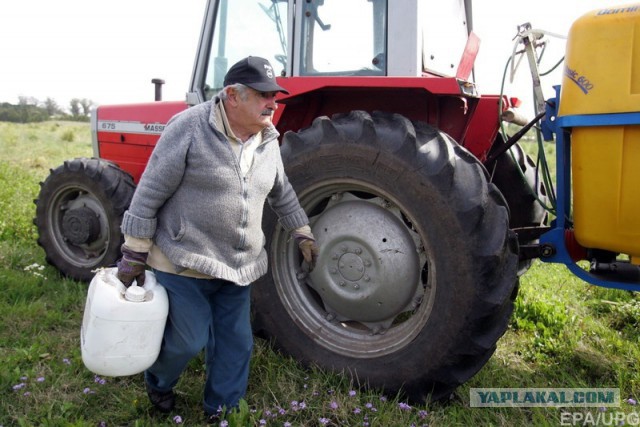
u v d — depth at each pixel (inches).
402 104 118.8
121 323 81.1
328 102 125.6
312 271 114.8
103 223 169.6
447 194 95.4
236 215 84.2
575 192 96.9
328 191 112.1
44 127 967.0
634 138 88.6
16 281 160.1
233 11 145.4
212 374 93.9
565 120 95.0
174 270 86.2
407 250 105.7
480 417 98.8
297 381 108.1
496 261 92.3
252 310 119.0
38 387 101.9
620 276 104.9
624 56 88.2
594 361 120.3
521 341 132.0
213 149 81.7
